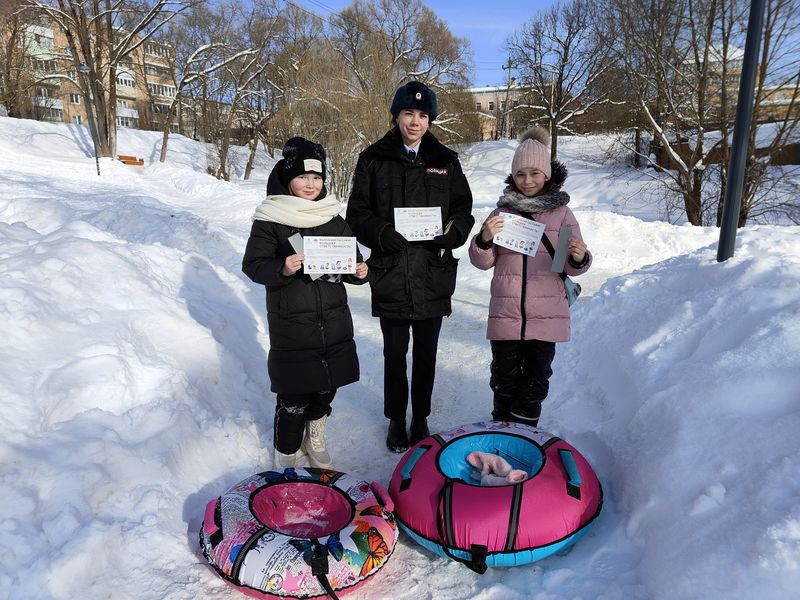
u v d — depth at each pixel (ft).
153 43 105.09
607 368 12.51
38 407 9.18
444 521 7.74
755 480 7.08
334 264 8.92
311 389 9.41
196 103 126.41
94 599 7.00
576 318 15.49
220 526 7.63
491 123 193.16
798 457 6.97
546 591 7.43
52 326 10.67
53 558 7.05
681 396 9.23
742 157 12.53
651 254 30.68
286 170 9.40
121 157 92.68
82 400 9.70
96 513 8.08
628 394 10.98
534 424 10.84
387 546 7.61
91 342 10.72
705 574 6.48
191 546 8.24
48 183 60.70
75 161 83.46
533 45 107.45
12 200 37.14
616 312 14.37
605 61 82.58
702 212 50.08
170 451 9.52
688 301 11.93
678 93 50.72
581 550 8.22
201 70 107.14
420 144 10.62
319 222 9.31
